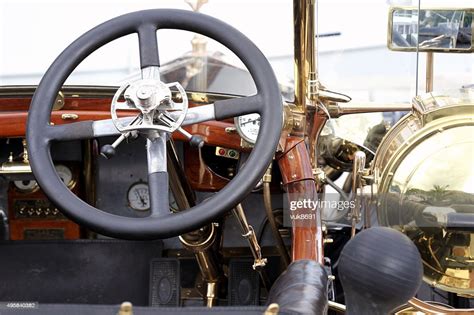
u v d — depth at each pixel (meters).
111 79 2.91
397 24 3.54
